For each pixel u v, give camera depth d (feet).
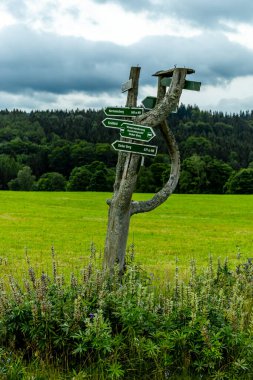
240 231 118.62
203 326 22.09
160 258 70.03
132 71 32.42
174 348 22.43
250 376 22.13
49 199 219.41
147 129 29.81
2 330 23.09
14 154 543.39
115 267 27.20
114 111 31.37
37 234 99.40
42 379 21.08
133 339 22.34
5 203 190.90
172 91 30.42
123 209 30.83
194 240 97.66
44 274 25.43
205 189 411.75
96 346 21.65
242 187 390.63
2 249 76.33
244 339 22.67
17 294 24.34
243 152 544.62
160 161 426.10
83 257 62.80
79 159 477.77
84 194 262.47
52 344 22.77
